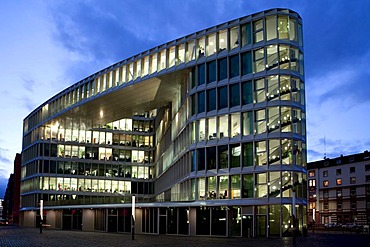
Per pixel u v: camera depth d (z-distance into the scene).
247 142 45.84
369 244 32.66
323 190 106.19
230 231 45.88
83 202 68.00
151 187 93.75
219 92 48.47
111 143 93.12
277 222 44.00
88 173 90.62
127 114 74.31
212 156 48.00
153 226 53.72
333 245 31.44
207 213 47.78
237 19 48.16
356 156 101.38
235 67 47.75
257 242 35.19
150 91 61.09
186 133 52.59
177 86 58.12
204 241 36.69
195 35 51.34
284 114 45.12
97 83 65.44
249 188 45.19
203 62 49.97
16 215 113.12
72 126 86.75
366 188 97.06
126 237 43.72
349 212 99.56
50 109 81.50
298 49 46.88
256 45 46.56
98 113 74.12
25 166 95.00
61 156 89.19
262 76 45.75
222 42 49.12
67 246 30.20
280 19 46.53
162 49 54.88
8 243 33.28
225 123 47.66
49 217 77.50
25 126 97.19
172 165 62.19
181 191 54.78
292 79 45.88
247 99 46.53
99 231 62.59
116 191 91.81
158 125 81.50
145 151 94.88
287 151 44.66
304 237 43.69
